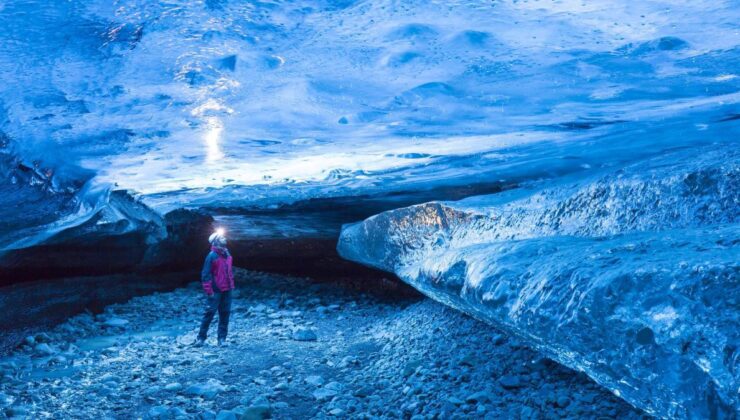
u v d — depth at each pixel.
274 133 8.37
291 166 7.59
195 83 9.47
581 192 5.15
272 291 12.06
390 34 11.00
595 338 2.94
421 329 7.33
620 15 11.71
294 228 10.55
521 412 4.47
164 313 10.13
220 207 8.68
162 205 8.62
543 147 6.78
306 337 8.25
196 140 8.31
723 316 2.42
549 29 11.10
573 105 8.35
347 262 13.03
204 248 12.81
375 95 9.26
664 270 2.75
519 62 9.77
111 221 8.43
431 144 7.73
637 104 8.07
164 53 10.42
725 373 2.30
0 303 7.93
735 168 4.12
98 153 8.50
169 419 5.25
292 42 10.95
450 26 11.32
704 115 7.06
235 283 12.78
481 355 5.89
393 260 7.64
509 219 5.83
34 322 8.38
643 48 10.05
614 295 2.87
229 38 10.92
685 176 4.34
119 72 10.13
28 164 8.60
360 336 8.25
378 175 7.32
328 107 8.92
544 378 5.06
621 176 4.95
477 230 6.25
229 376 6.60
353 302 10.71
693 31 10.50
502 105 8.44
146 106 9.34
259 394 5.92
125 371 6.78
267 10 12.01
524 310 3.54
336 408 5.34
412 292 11.11
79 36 10.82
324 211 8.66
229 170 7.96
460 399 5.03
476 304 4.31
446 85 9.23
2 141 8.84
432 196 7.61
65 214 8.20
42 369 6.89
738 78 8.51
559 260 3.67
